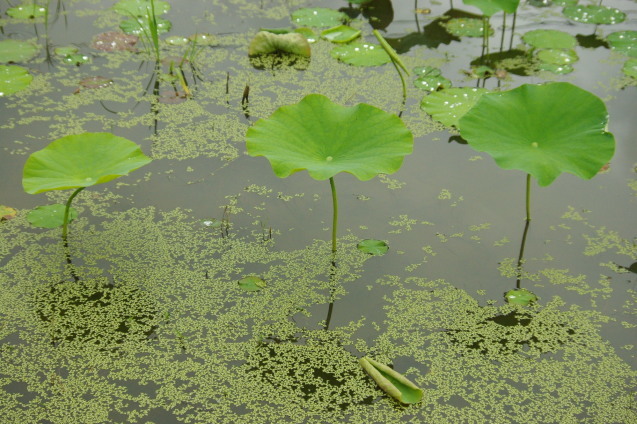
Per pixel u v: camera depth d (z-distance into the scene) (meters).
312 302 2.72
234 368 2.45
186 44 4.35
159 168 3.36
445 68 4.15
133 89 3.92
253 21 4.64
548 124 2.84
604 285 2.80
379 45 4.35
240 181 3.30
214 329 2.60
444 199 3.22
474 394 2.38
